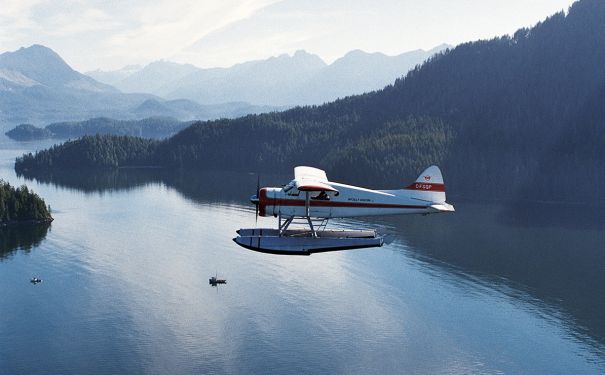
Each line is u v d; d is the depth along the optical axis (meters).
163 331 99.75
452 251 145.75
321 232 48.56
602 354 92.00
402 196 52.22
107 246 153.75
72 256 144.00
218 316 106.06
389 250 148.00
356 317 105.62
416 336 97.88
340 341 95.88
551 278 124.44
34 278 125.69
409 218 186.50
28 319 104.88
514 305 110.44
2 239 160.00
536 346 94.44
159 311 108.44
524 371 86.88
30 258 142.12
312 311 108.56
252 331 99.75
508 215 185.75
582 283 121.12
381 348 93.62
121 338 97.06
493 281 123.44
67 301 113.38
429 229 169.25
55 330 100.19
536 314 106.38
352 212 50.69
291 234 48.66
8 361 89.31
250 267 135.88
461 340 96.31
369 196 50.97
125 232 169.50
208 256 144.88
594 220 175.88
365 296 116.31
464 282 123.19
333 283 124.50
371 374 85.56
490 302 112.19
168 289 120.25
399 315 106.50
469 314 106.75
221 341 95.81
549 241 152.62
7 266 135.62
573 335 98.25
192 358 89.94
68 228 174.00
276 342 95.38
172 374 85.38
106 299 114.50
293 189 49.34
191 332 99.19
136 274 130.12
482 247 148.75
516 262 135.75
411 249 148.38
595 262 134.62
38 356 90.94
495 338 97.12
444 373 86.19
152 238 162.38
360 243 46.16
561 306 109.75
